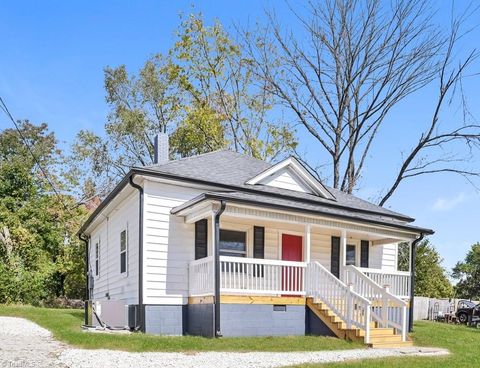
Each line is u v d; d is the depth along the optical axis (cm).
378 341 1352
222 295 1348
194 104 3616
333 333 1423
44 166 3841
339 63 3288
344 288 1409
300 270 1530
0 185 2769
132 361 922
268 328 1414
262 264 1442
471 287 5638
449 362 1095
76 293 3494
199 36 3494
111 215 1948
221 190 1617
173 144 3759
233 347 1162
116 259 1808
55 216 3061
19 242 2553
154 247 1463
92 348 1043
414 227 1819
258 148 3538
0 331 1244
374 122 3228
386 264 2041
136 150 4100
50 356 930
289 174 1872
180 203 1531
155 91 4059
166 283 1462
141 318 1411
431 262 4000
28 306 2205
